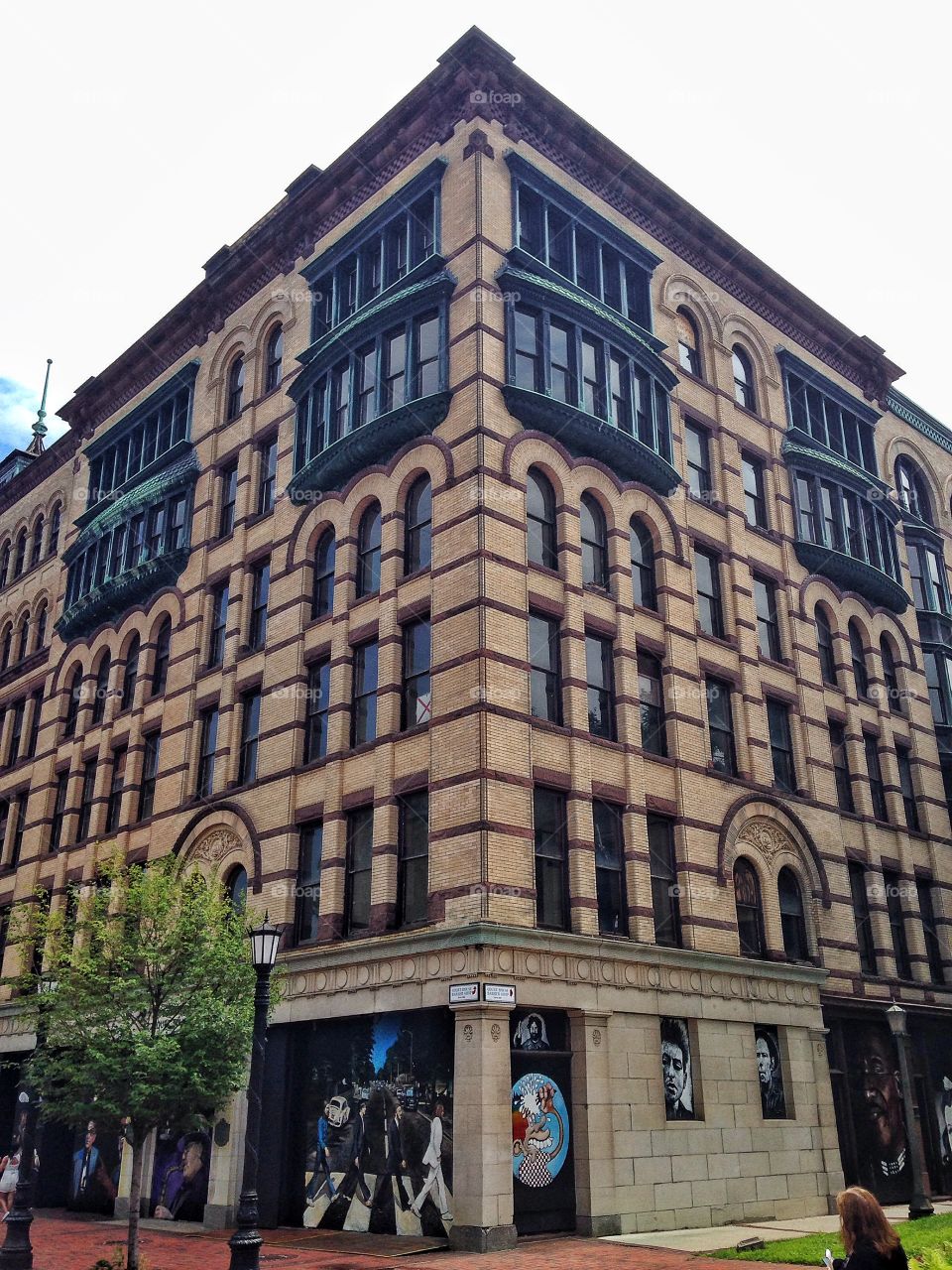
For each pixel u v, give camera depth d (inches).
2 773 1455.5
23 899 1294.3
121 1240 787.4
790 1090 935.0
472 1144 688.4
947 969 1205.1
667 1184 794.2
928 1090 1099.9
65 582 1488.7
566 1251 665.0
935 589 1434.5
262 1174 834.2
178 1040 619.5
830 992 1023.0
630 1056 805.2
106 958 639.8
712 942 920.3
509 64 1015.6
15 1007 1221.7
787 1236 730.2
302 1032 863.7
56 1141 1087.0
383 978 790.5
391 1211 749.9
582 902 817.5
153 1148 976.3
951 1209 908.6
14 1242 660.7
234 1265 522.6
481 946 730.2
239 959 667.4
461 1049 717.3
